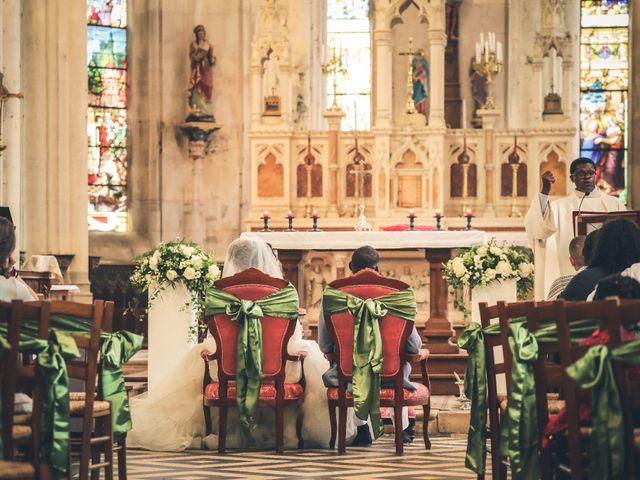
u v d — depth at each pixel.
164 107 23.06
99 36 22.94
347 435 10.88
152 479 8.79
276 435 10.33
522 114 24.17
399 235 14.48
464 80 24.56
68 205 20.53
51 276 11.95
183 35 23.22
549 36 20.55
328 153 20.38
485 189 20.33
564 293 8.25
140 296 21.95
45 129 20.41
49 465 6.75
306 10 24.22
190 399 10.72
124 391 7.94
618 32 24.48
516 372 6.84
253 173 20.47
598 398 6.02
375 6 20.41
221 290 10.16
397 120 20.47
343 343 10.11
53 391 6.74
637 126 24.05
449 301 16.19
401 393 10.12
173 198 23.12
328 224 19.91
